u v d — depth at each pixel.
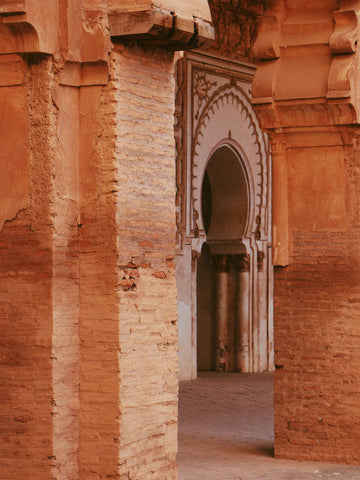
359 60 9.20
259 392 14.96
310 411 9.36
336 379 9.27
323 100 9.06
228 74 16.97
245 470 8.97
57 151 6.60
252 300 17.53
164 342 7.08
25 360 6.57
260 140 17.75
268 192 17.92
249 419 12.34
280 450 9.48
